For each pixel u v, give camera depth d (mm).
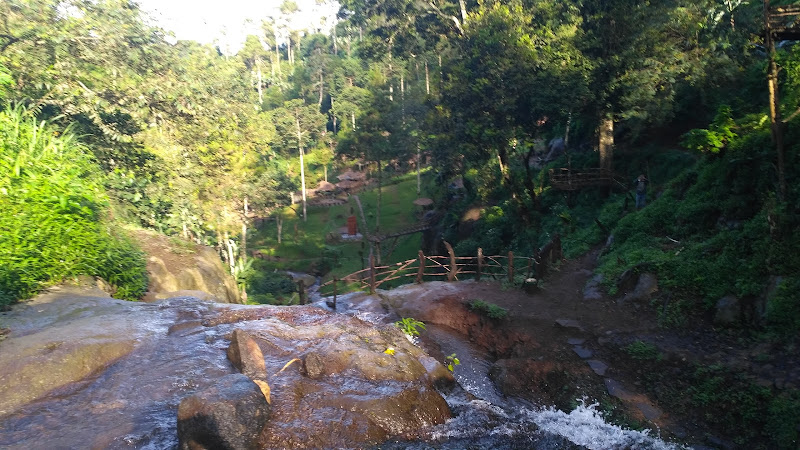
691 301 9094
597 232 15141
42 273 8945
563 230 17672
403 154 42625
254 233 41344
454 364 8656
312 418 5324
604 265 11812
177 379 5898
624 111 17391
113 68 17562
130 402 5445
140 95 18297
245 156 26938
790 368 7000
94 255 9836
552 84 17438
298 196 55438
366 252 38125
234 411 4652
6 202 8992
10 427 4930
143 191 16719
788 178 9227
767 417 6516
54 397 5543
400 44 30500
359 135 41156
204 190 21391
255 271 30047
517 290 11445
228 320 8016
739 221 10133
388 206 47781
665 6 16625
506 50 18562
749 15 17062
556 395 7691
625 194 17609
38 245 9055
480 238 23875
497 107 18609
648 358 8109
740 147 10406
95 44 17672
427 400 6059
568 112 17938
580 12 19109
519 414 6918
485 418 6297
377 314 10656
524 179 24000
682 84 17500
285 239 43906
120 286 10297
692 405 7105
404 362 6602
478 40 20297
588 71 17188
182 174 19625
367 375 6203
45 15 16703
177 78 20812
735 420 6727
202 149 21359
